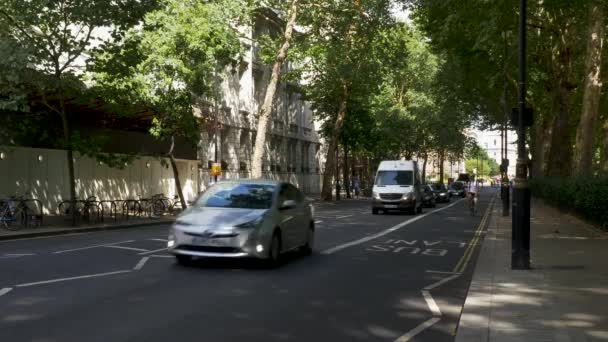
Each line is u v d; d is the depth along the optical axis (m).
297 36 37.88
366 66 42.56
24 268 11.55
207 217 11.81
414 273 11.99
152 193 34.66
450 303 9.12
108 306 8.24
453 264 13.44
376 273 11.85
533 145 59.19
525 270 11.85
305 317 7.90
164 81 24.70
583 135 25.72
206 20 25.16
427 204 44.25
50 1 19.33
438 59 44.97
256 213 11.97
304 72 48.38
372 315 8.18
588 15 25.59
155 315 7.75
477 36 27.23
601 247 15.88
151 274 10.97
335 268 12.35
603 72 31.59
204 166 40.78
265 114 34.22
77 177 28.00
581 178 24.05
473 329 7.25
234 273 11.33
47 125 25.98
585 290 9.73
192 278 10.63
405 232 21.34
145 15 22.55
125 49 21.81
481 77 37.38
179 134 29.98
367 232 21.06
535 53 36.00
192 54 25.80
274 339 6.78
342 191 76.50
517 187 11.98
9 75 19.05
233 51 28.25
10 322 7.29
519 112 12.27
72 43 20.80
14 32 20.53
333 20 37.22
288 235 12.92
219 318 7.68
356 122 53.31
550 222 25.22
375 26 38.38
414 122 63.00
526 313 8.09
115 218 24.14
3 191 23.62
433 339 7.05
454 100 43.19
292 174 57.94
